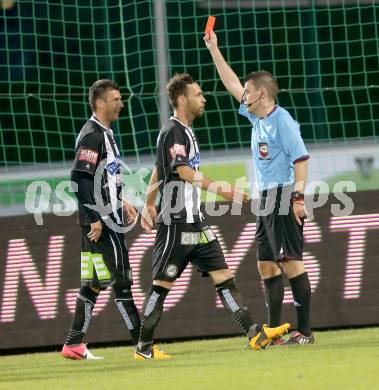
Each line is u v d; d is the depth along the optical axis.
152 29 46.19
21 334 32.28
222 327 32.19
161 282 26.59
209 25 29.50
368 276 32.44
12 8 52.12
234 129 51.56
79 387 20.69
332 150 44.47
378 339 28.17
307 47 53.62
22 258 32.66
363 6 51.62
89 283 27.91
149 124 50.75
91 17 50.06
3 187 43.09
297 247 27.11
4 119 52.41
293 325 31.88
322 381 19.70
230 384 19.88
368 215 32.72
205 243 26.86
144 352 26.72
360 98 53.97
